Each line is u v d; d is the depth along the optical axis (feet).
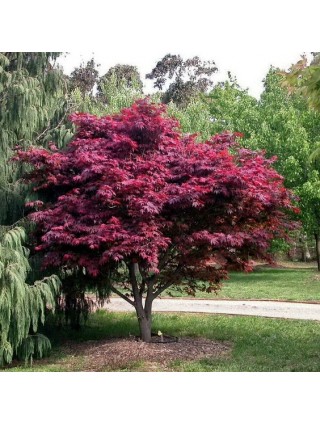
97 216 22.82
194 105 66.90
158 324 31.07
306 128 60.08
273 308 38.50
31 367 22.08
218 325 31.14
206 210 24.09
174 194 22.91
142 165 23.24
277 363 21.70
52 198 26.40
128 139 23.66
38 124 28.58
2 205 26.35
